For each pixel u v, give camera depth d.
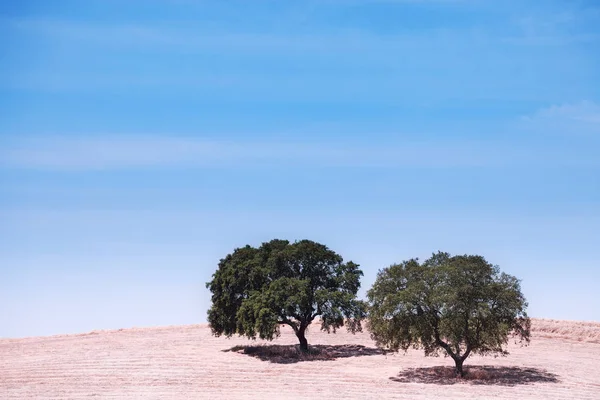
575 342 66.69
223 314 60.91
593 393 41.12
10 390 44.84
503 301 44.56
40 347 68.31
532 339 68.69
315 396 41.12
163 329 83.38
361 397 40.50
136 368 53.03
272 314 55.12
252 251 63.09
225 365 54.03
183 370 51.81
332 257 61.12
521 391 41.78
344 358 57.47
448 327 44.81
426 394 41.16
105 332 82.31
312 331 76.56
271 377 48.53
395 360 56.38
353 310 57.31
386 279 48.28
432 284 46.41
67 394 43.09
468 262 46.00
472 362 55.34
